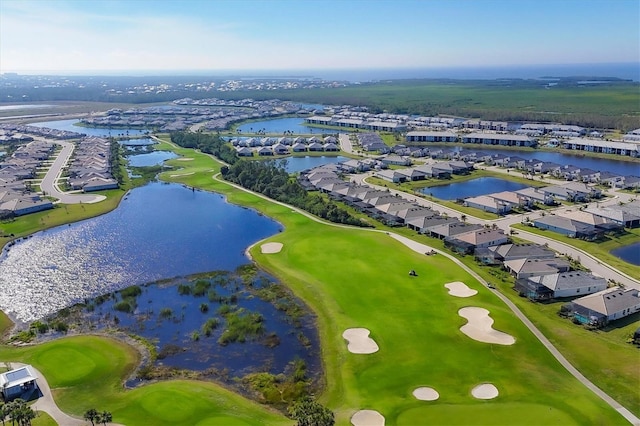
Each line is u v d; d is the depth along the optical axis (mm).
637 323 89750
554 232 140625
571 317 92438
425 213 150250
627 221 144500
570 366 77062
